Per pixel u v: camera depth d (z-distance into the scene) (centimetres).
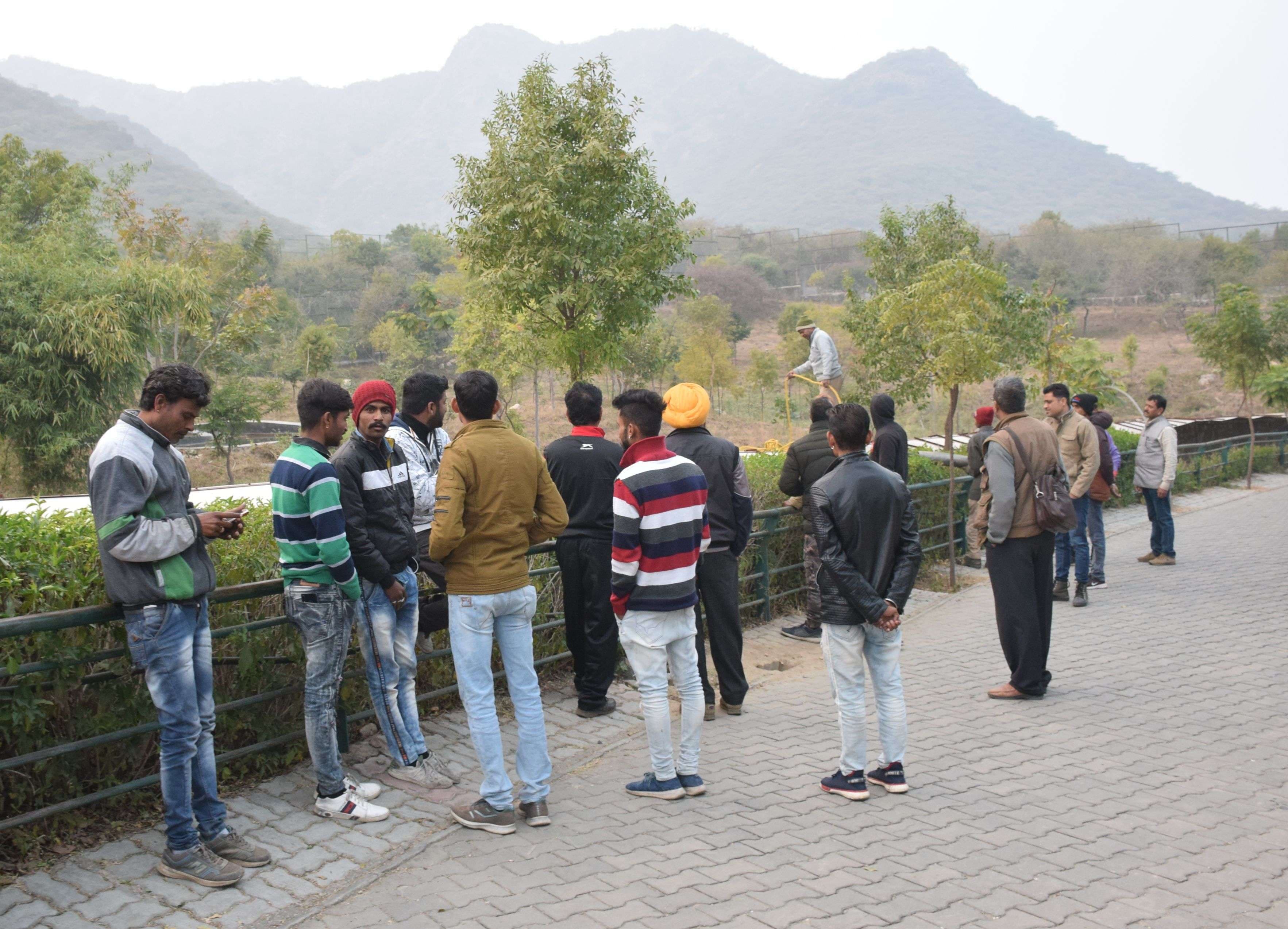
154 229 2542
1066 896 343
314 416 394
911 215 1762
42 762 365
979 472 1025
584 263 1131
